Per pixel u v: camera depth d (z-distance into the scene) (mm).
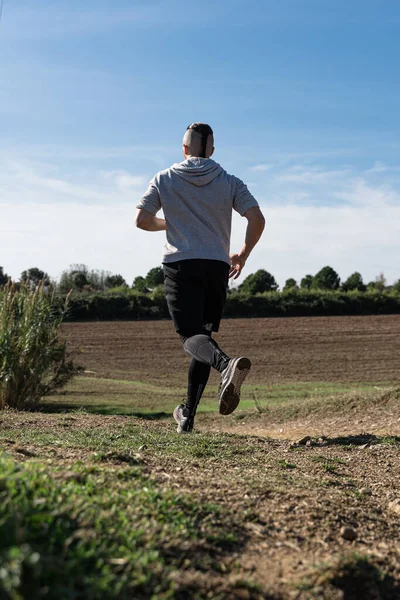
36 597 1692
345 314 38062
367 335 29281
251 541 2572
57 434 5422
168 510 2600
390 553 2752
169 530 2383
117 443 4809
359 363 21953
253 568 2320
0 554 1739
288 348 25688
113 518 2328
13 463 2682
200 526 2559
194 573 2139
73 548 2004
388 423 8586
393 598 2350
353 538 2832
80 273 41438
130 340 27438
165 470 3553
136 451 4305
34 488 2352
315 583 2270
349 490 3855
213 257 4113
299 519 2949
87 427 6379
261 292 43469
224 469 3922
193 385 4996
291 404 11211
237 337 28625
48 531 2045
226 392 3832
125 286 41688
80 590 1807
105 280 42594
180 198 4184
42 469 2750
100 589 1815
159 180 4246
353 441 6449
